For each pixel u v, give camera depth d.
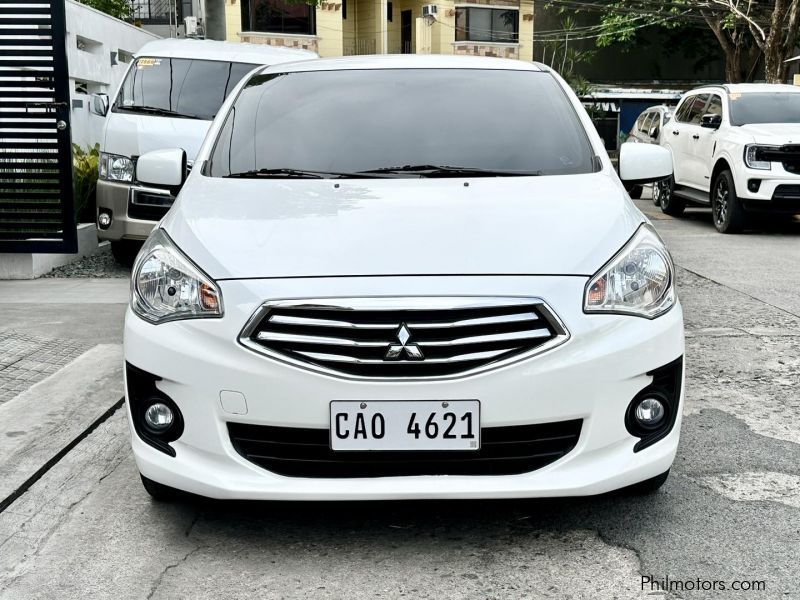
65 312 6.73
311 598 2.82
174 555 3.12
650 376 3.07
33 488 3.68
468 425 2.89
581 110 4.30
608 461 3.02
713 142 11.95
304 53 10.17
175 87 8.91
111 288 7.78
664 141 13.97
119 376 5.05
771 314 6.74
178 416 3.05
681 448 4.04
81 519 3.40
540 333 2.92
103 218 8.59
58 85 8.11
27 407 4.55
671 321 3.14
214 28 15.30
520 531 3.25
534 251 3.06
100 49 11.98
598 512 3.38
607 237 3.18
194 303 3.03
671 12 37.12
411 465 2.96
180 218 3.44
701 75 43.50
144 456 3.12
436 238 3.12
